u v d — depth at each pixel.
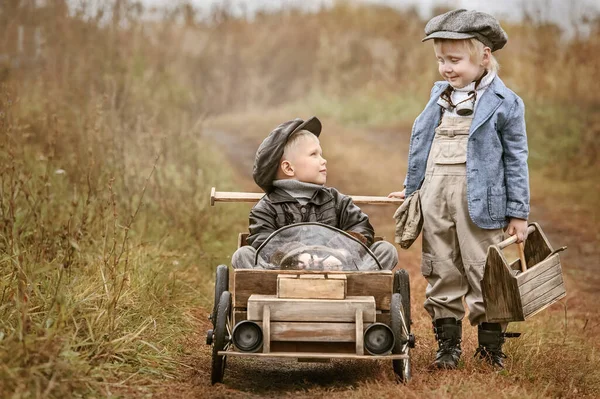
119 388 10.33
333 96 77.44
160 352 11.84
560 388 11.54
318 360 10.74
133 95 30.27
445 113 12.58
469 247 12.15
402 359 10.75
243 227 25.62
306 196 12.66
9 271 12.84
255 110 84.12
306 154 12.72
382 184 39.09
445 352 12.26
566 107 51.50
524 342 13.76
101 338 11.05
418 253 25.08
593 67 54.28
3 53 28.36
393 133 61.91
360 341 10.27
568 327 16.34
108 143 20.55
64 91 25.31
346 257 11.42
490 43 12.24
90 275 14.00
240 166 45.12
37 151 20.67
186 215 21.81
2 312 11.30
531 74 56.69
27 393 8.96
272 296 10.73
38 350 9.69
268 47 93.12
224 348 10.72
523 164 12.14
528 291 11.45
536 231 12.79
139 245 16.11
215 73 86.06
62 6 29.67
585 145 45.25
